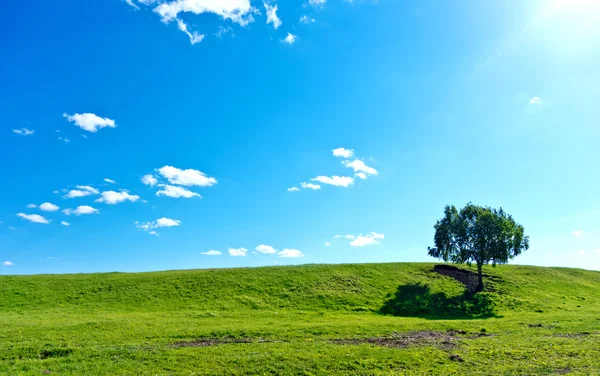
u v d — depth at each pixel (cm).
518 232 5853
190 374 1969
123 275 5959
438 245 6194
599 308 5291
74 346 2520
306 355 2302
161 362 2158
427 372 2025
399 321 3928
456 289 5750
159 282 5444
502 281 6350
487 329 3350
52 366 2081
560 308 5112
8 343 2586
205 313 4166
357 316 4328
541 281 6588
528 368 2075
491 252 5716
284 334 2997
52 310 4244
